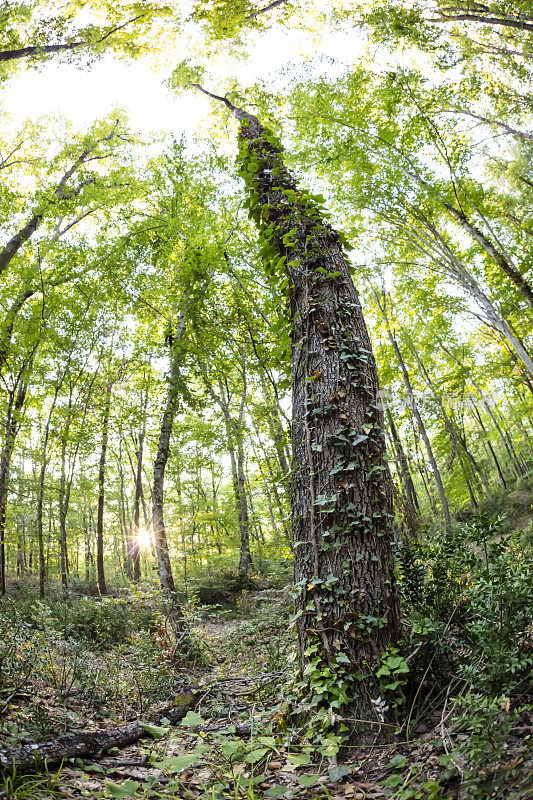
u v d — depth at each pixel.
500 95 10.66
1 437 10.43
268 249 4.48
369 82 11.38
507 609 2.62
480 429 23.84
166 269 12.95
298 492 3.62
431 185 11.16
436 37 9.91
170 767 2.41
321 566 3.29
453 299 13.77
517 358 14.16
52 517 16.62
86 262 12.10
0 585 11.02
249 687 4.35
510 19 9.16
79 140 14.49
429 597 3.36
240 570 14.18
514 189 11.77
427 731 2.69
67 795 2.20
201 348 9.96
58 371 12.01
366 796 2.14
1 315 10.66
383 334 18.08
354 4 10.05
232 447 12.88
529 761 1.76
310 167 11.96
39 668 3.79
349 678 2.92
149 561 27.00
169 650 6.33
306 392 3.74
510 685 2.39
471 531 3.33
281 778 2.57
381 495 3.40
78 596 12.22
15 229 11.21
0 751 2.40
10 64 8.17
